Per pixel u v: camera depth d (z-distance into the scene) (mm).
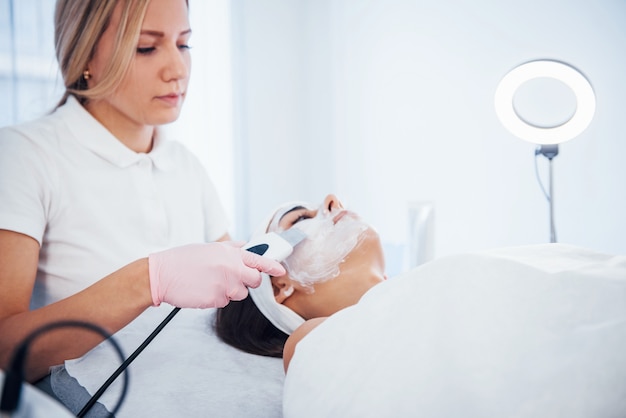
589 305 511
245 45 2391
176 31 934
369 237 931
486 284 558
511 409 447
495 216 1775
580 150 1574
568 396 442
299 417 549
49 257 951
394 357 534
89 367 771
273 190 2439
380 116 2078
